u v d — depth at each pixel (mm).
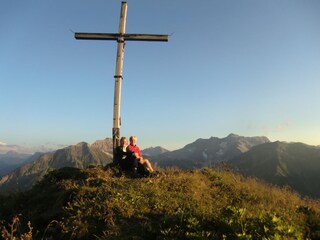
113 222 9453
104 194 10922
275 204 12539
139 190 11359
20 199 12727
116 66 16312
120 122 16141
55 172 14430
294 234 8398
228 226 8500
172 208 10305
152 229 8883
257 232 8133
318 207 12648
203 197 12125
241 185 14625
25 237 9242
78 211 10070
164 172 14656
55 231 9875
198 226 8648
